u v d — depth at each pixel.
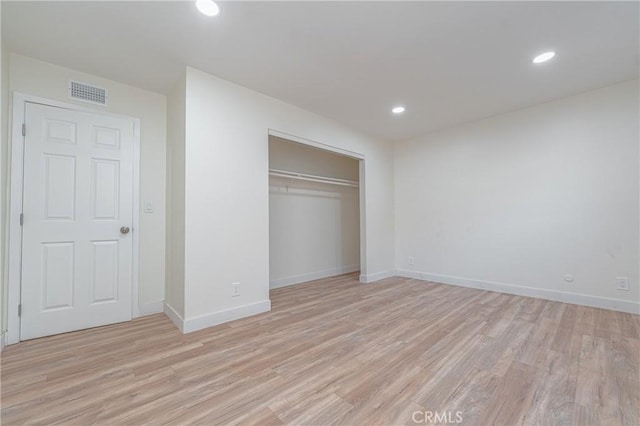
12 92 2.11
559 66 2.41
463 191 3.86
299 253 4.18
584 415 1.30
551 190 3.13
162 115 2.87
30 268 2.15
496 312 2.75
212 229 2.48
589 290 2.89
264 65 2.38
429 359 1.83
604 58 2.29
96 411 1.35
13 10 1.71
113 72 2.45
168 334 2.25
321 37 2.02
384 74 2.53
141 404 1.40
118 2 1.66
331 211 4.71
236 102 2.69
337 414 1.32
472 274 3.77
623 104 2.71
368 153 4.23
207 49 2.15
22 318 2.11
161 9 1.73
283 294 3.48
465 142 3.85
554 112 3.11
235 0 1.66
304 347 2.02
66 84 2.36
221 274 2.53
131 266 2.62
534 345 2.02
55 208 2.27
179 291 2.42
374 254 4.27
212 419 1.29
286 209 4.04
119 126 2.60
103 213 2.49
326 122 3.59
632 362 1.76
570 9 1.74
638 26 1.89
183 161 2.40
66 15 1.76
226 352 1.94
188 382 1.58
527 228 3.30
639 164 2.63
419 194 4.36
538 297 3.22
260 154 2.87
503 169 3.49
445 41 2.07
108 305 2.48
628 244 2.69
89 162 2.44
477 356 1.87
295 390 1.51
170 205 2.71
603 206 2.82
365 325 2.44
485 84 2.72
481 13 1.78
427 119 3.65
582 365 1.73
